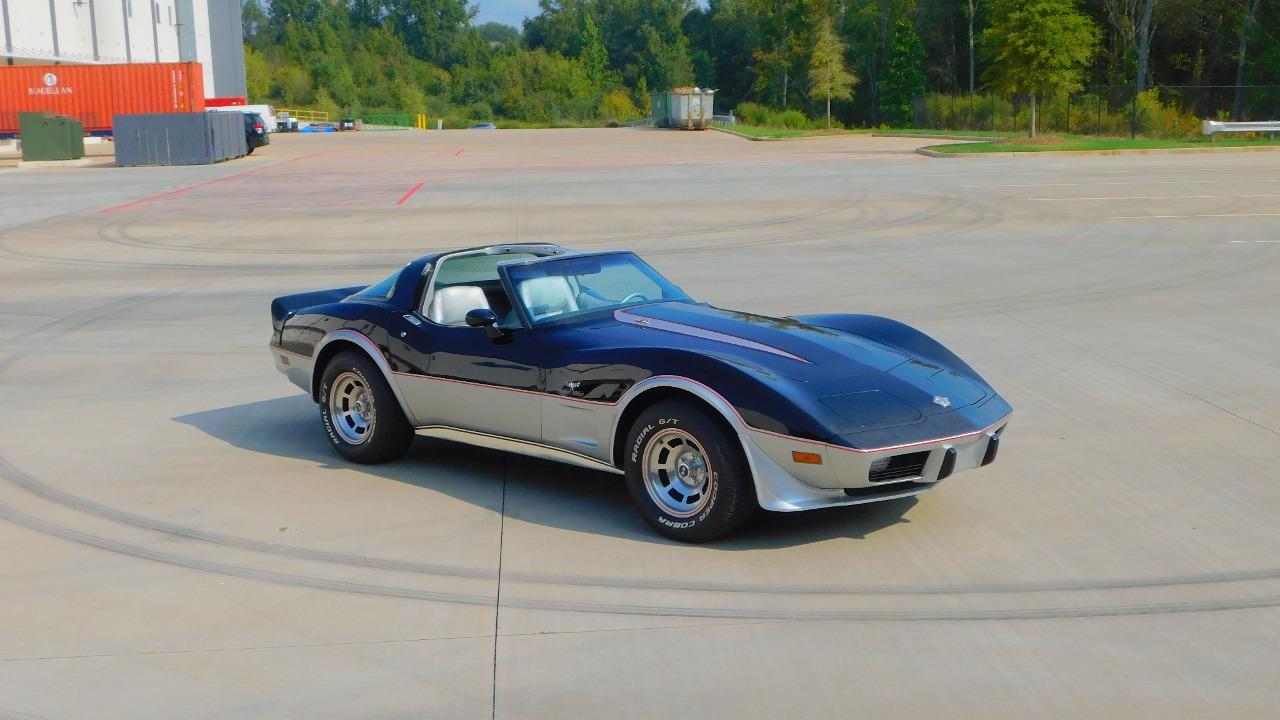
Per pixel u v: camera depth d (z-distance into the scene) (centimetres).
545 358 570
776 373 522
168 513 576
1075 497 584
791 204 2250
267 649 419
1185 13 6569
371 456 655
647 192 2570
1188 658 402
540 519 563
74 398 840
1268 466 629
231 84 8519
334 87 14425
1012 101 5744
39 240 1911
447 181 3048
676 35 15625
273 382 888
